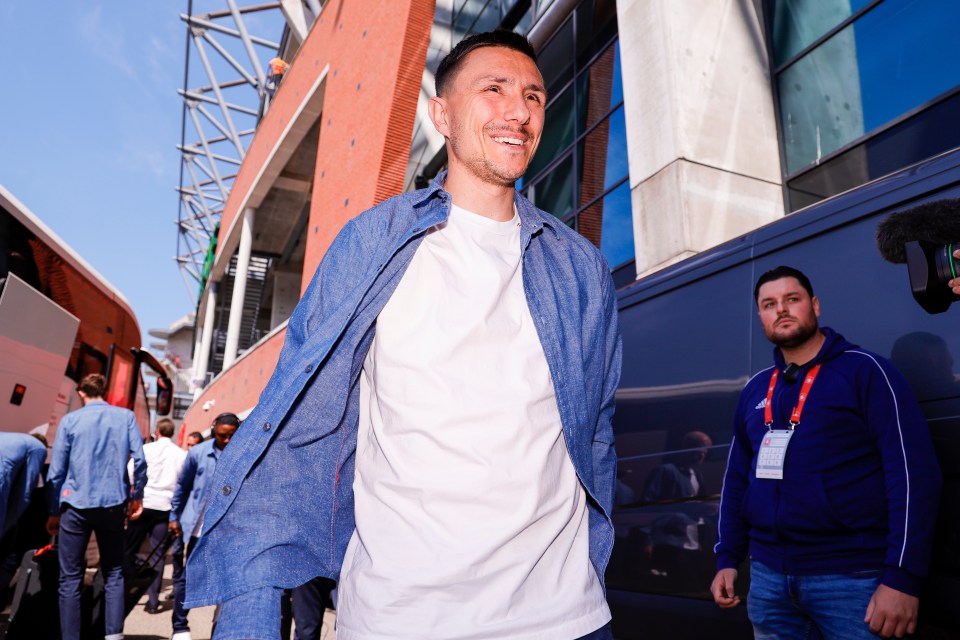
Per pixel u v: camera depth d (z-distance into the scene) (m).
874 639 1.92
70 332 7.37
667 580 2.88
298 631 3.70
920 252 1.66
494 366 1.25
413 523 1.15
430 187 1.42
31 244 6.42
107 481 4.54
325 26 19.86
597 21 9.38
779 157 6.47
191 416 30.25
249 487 1.14
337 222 14.83
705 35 6.49
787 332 2.26
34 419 6.54
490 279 1.31
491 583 1.12
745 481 2.46
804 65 6.41
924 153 5.27
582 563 1.26
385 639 1.08
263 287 37.59
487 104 1.39
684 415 2.94
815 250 2.49
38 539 5.83
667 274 3.24
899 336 2.15
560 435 1.29
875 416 2.01
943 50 5.18
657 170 6.24
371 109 13.96
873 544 1.98
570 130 9.86
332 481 1.25
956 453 1.92
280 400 1.18
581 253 1.54
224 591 1.04
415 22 13.09
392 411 1.22
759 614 2.24
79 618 4.33
